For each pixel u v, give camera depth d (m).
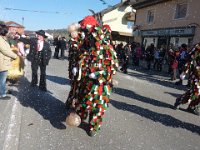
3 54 3.76
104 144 2.90
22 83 5.43
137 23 17.14
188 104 4.79
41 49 4.91
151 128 3.59
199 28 10.97
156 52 11.61
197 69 4.39
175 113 4.48
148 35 15.35
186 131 3.65
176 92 6.55
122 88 6.20
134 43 14.03
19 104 3.93
